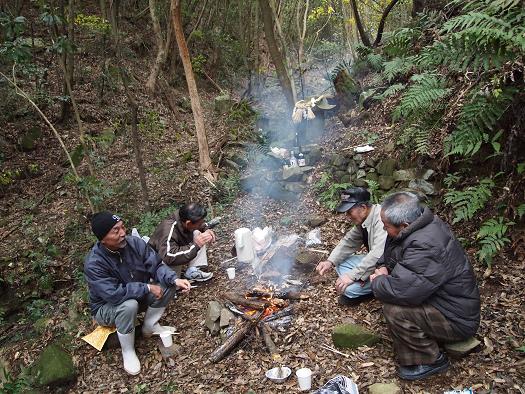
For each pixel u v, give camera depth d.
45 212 6.07
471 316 2.49
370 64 6.95
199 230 3.85
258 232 4.25
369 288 3.22
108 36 9.55
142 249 3.30
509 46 3.18
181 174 6.53
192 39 12.34
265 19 6.83
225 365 2.98
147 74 10.70
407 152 4.50
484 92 3.74
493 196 3.70
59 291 5.04
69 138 7.52
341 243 3.38
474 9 3.98
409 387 2.52
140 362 3.19
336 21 12.48
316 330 3.11
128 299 3.04
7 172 6.57
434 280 2.39
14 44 4.54
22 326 4.59
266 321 3.21
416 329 2.48
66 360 3.30
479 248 3.53
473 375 2.51
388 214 2.51
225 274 4.09
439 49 3.43
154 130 8.40
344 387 2.45
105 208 5.84
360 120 5.79
